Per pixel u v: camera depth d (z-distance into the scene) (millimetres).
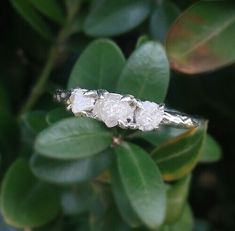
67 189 133
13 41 160
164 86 117
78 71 122
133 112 110
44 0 138
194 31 123
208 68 123
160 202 111
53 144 112
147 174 113
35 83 155
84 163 122
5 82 161
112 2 137
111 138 116
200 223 167
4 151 141
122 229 132
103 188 132
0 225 138
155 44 117
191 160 119
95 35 137
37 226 132
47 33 143
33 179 133
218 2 123
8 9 158
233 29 123
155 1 137
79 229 139
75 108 110
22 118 133
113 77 121
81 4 142
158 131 116
